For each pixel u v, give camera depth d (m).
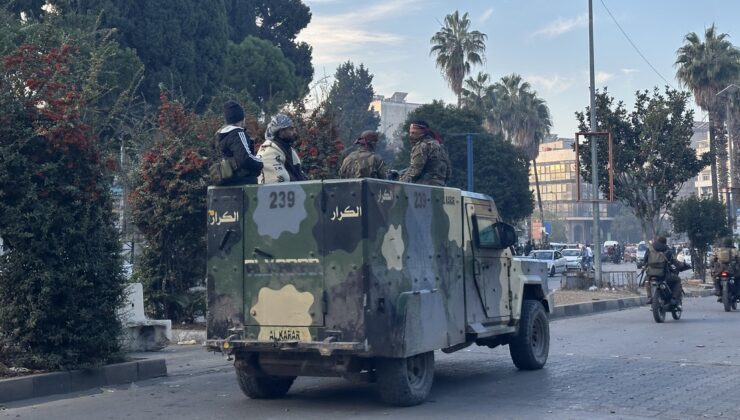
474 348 14.28
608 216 155.25
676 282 19.39
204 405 9.14
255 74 47.97
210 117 16.42
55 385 9.92
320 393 9.89
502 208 60.81
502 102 74.00
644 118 34.84
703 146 136.00
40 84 10.34
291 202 8.71
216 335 8.99
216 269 9.02
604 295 26.98
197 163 14.88
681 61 52.62
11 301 10.22
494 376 11.00
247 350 8.82
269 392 9.43
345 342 8.35
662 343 14.59
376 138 10.94
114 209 11.39
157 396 9.73
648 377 10.72
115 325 10.83
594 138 29.77
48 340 10.19
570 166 161.88
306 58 58.78
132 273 15.30
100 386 10.43
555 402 9.02
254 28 55.81
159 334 13.65
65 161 10.33
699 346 14.06
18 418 8.52
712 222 35.41
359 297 8.34
